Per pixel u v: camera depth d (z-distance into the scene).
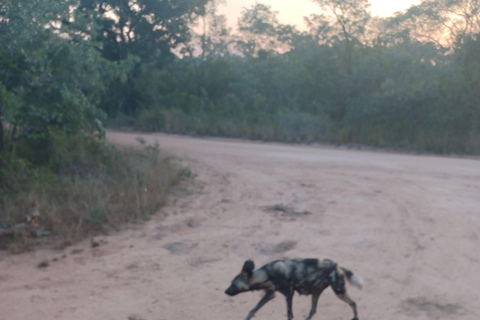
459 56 26.11
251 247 9.24
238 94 33.69
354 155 20.02
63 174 12.80
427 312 6.67
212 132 28.14
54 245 9.21
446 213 11.06
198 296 7.21
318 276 5.91
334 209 11.62
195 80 35.28
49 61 12.68
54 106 12.73
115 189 12.06
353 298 7.09
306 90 30.00
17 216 10.09
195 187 13.84
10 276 7.88
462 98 22.97
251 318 6.50
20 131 13.28
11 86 12.56
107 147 14.30
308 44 33.00
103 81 15.00
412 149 22.48
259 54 39.62
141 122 31.14
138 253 8.94
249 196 13.03
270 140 25.97
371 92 26.75
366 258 8.59
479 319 6.47
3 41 12.60
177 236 9.91
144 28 33.97
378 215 11.07
